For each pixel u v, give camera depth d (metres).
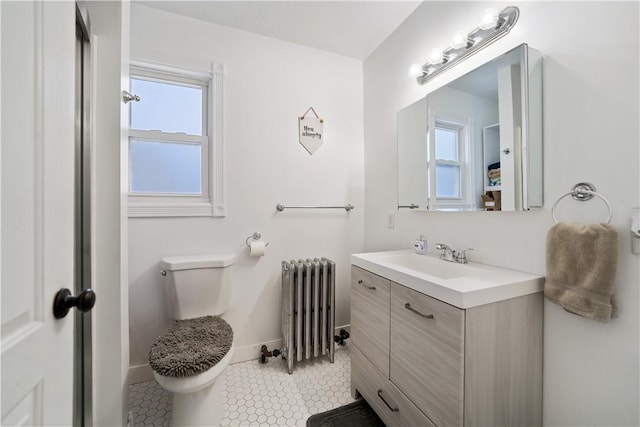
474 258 1.31
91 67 0.98
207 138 1.84
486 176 1.21
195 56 1.73
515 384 0.94
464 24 1.35
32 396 0.45
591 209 0.89
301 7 1.65
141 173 1.71
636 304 0.79
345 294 2.21
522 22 1.09
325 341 1.87
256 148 1.91
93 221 1.01
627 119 0.81
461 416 0.83
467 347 0.84
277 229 1.98
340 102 2.18
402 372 1.09
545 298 0.96
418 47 1.65
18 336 0.42
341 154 2.18
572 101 0.94
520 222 1.11
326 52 2.12
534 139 1.03
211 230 1.79
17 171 0.42
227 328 1.42
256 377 1.68
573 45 0.93
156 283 1.66
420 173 1.62
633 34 0.79
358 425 1.29
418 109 1.63
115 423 1.03
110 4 1.04
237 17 1.73
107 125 1.03
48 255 0.50
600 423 0.86
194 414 1.20
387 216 1.96
